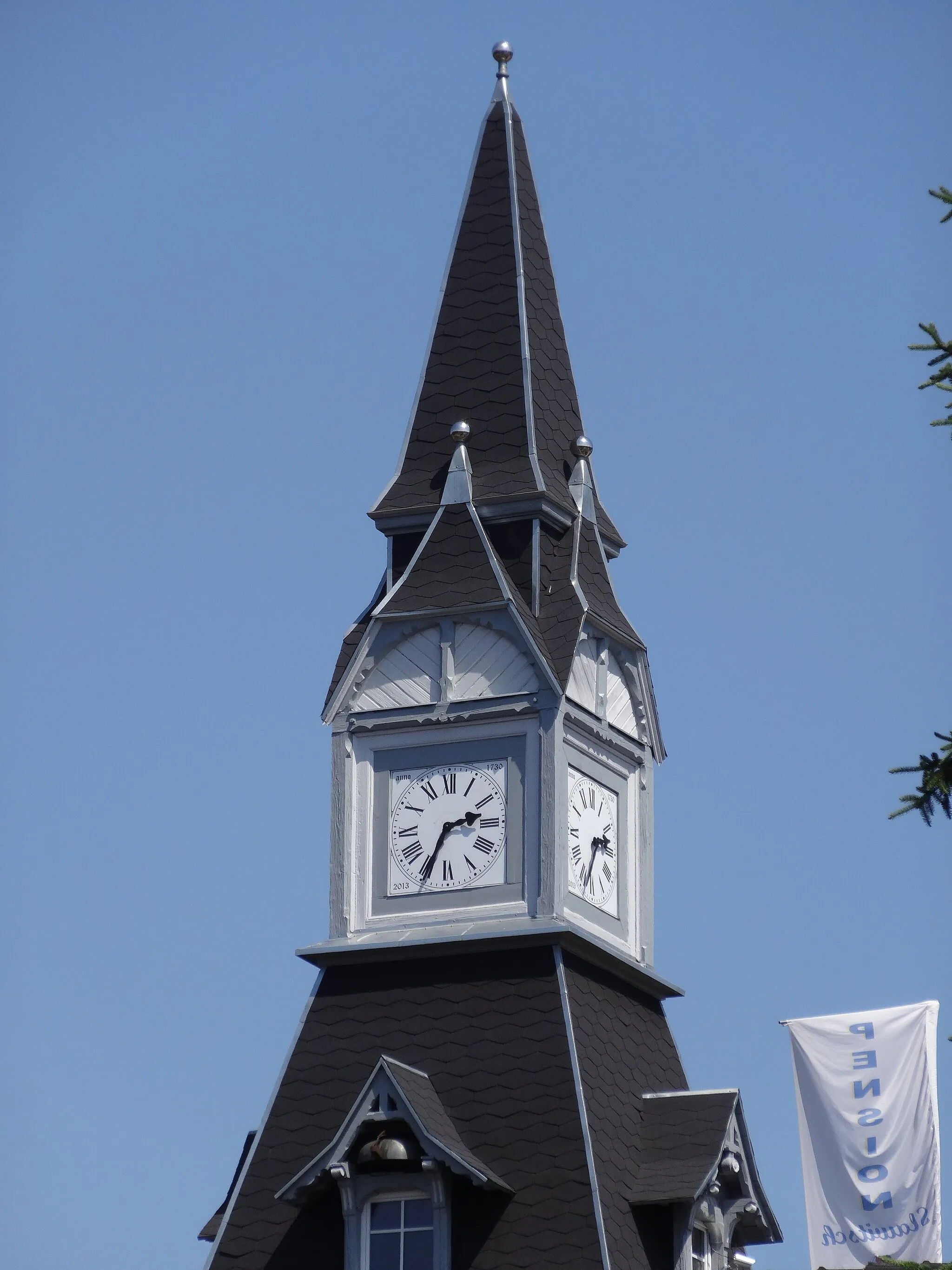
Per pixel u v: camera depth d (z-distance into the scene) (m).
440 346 130.50
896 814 89.81
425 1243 114.00
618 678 126.44
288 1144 118.25
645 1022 123.56
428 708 122.81
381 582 127.50
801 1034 123.56
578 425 130.62
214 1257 116.44
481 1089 116.75
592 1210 113.12
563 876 120.06
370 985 120.69
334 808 123.12
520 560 125.19
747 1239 121.75
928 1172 121.12
